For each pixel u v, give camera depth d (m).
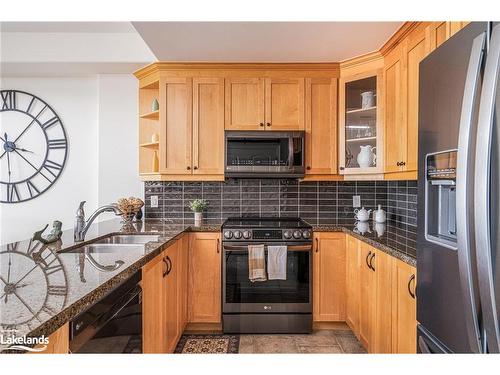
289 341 2.68
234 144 2.97
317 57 2.87
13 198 3.56
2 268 1.37
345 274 2.82
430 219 1.35
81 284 1.16
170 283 2.25
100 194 3.37
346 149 2.98
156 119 3.32
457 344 1.15
